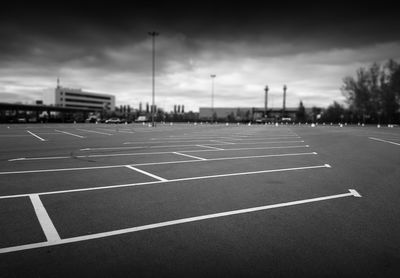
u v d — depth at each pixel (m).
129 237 3.95
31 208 5.08
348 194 6.17
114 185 6.79
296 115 112.12
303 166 9.62
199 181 7.28
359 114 85.62
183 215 4.80
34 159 10.72
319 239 3.91
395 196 6.04
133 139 20.27
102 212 4.90
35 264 3.23
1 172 8.24
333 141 20.08
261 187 6.71
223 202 5.53
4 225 4.30
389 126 64.69
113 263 3.27
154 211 4.98
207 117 116.81
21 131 29.66
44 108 84.19
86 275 3.03
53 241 3.80
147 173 8.23
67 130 32.41
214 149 14.39
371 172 8.66
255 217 4.74
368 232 4.15
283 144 17.53
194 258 3.39
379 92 79.62
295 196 5.98
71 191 6.23
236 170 8.80
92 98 163.62
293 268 3.19
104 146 15.45
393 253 3.53
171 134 26.58
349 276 3.04
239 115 118.25
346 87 84.12
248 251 3.56
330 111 96.00
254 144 17.33
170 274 3.07
